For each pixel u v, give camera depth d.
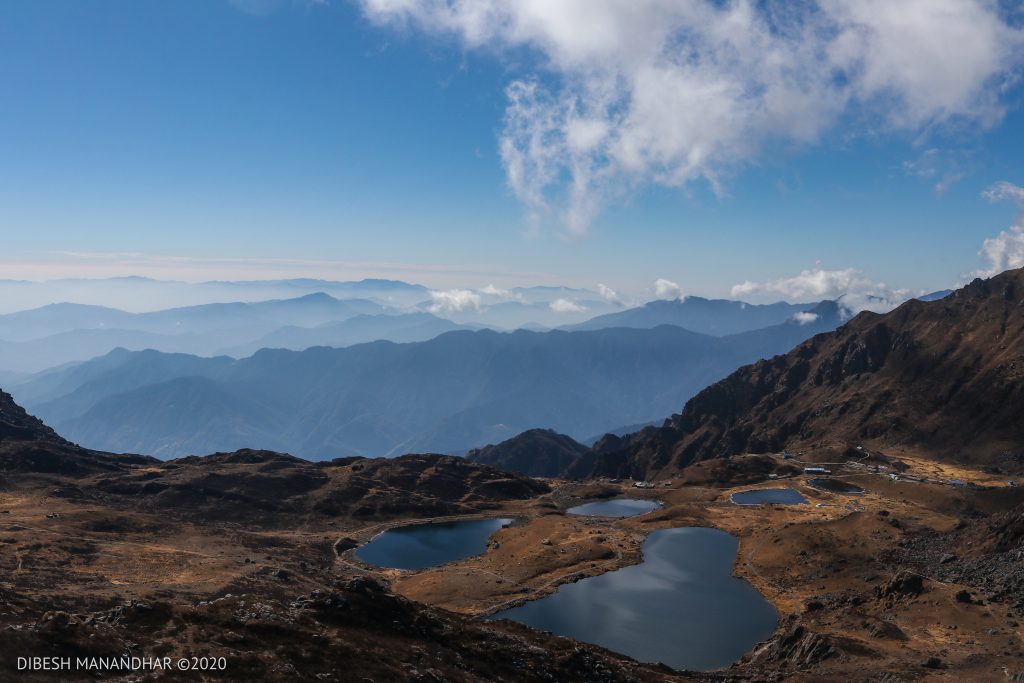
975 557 123.94
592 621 130.75
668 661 111.44
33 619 56.59
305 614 70.06
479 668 71.62
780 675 88.81
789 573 150.50
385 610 76.19
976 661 86.00
